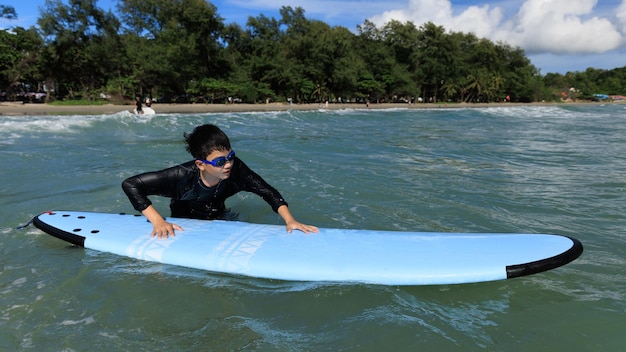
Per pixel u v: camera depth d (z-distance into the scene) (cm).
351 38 6738
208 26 4856
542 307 210
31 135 1018
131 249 271
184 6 4744
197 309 207
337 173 571
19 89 4644
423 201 423
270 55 5416
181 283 235
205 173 280
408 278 225
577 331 188
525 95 8250
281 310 206
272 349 174
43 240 304
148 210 284
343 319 198
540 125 1712
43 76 4003
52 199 416
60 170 571
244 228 291
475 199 433
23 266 257
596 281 239
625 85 11125
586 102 9481
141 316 201
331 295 220
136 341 180
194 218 325
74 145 851
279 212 295
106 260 266
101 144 875
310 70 5325
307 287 229
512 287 230
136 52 4200
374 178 540
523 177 554
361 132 1324
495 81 7412
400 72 6344
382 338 182
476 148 879
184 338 182
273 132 1286
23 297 219
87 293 223
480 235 265
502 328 191
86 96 4106
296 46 5403
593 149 863
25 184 482
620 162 684
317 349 174
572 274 248
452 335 185
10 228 329
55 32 3809
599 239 312
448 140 1061
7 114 1878
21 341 180
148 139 996
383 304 211
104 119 1424
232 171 293
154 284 233
